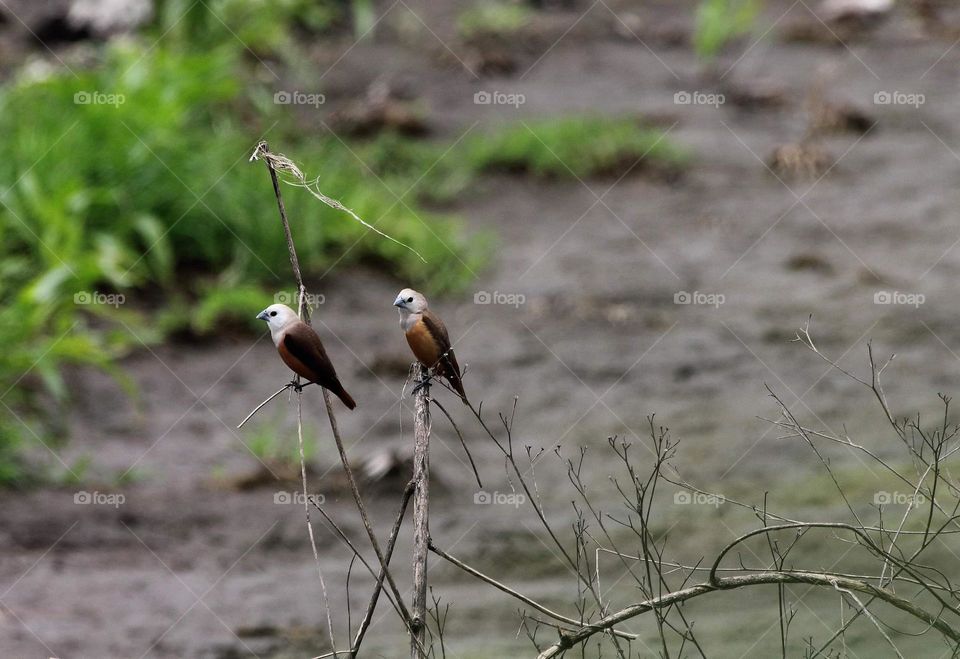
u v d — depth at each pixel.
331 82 20.77
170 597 8.55
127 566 9.02
